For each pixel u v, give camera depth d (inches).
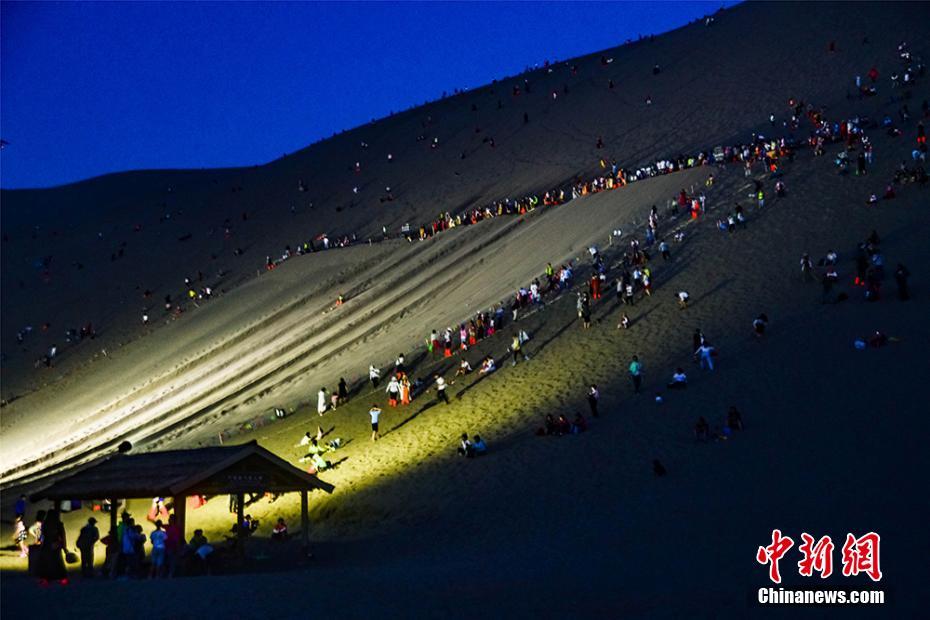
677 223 1740.9
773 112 2615.7
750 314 1269.7
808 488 759.1
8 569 921.5
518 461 1040.2
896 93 2190.0
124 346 2637.8
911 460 761.6
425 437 1235.2
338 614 514.9
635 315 1416.1
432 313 1814.7
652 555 677.3
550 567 674.2
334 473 1194.0
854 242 1380.4
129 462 884.0
